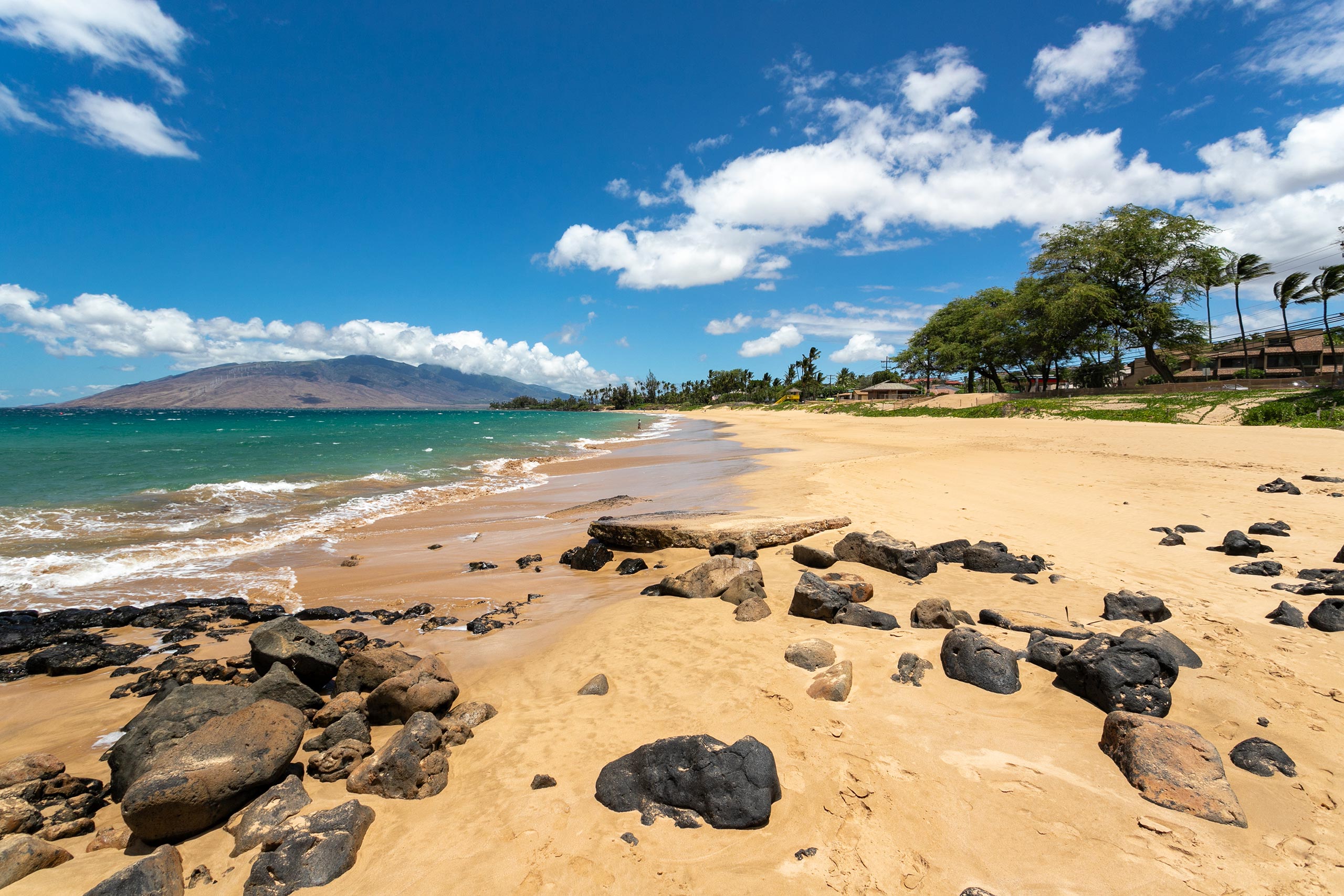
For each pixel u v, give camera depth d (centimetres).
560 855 319
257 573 988
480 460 2739
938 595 702
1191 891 276
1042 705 441
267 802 368
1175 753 353
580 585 890
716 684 502
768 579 805
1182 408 3102
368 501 1631
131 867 305
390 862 321
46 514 1383
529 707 495
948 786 354
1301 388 3134
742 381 16588
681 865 310
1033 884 284
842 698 457
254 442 3812
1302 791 337
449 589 887
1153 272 4375
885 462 1855
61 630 732
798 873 301
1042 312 4856
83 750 475
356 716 461
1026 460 1789
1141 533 945
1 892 307
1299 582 682
